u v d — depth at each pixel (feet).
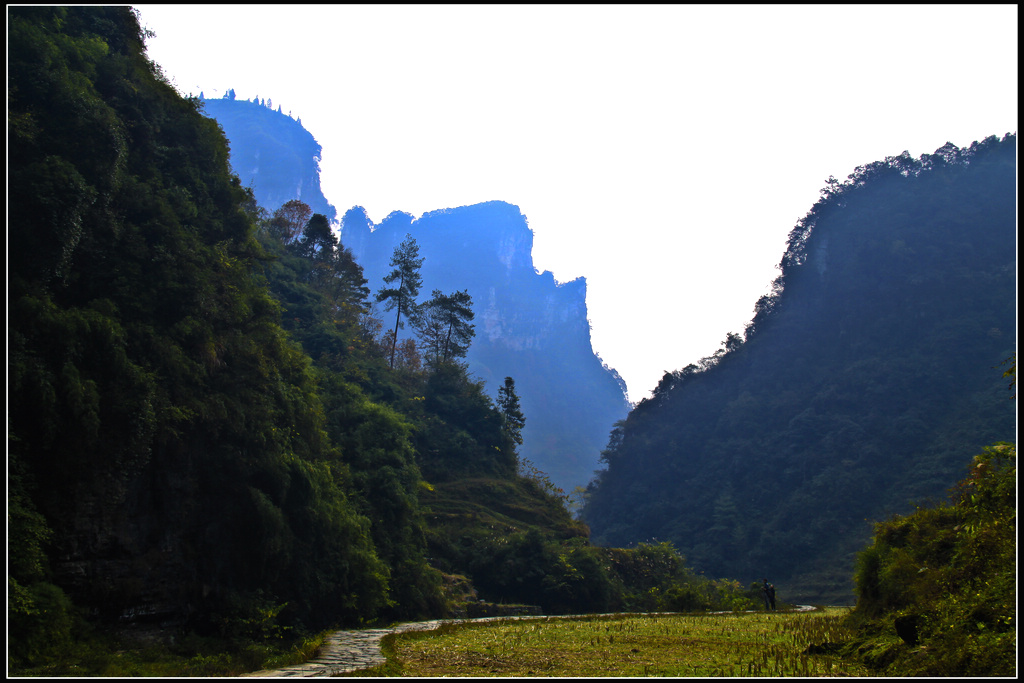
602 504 454.81
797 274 498.28
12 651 41.42
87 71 69.31
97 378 54.75
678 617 90.63
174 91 85.56
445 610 99.66
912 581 48.91
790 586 303.07
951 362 372.17
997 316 378.32
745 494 383.04
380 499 97.50
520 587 121.70
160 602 57.67
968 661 31.78
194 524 62.44
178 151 79.77
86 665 42.45
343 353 169.37
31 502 48.14
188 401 63.16
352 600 76.18
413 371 212.02
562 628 68.74
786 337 472.03
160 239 67.15
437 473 172.45
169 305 65.72
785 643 53.88
